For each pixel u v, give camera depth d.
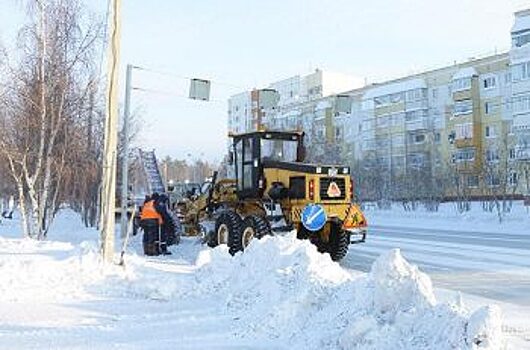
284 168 14.22
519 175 39.38
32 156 17.89
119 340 6.30
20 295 8.65
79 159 19.56
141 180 28.83
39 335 6.46
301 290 7.05
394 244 18.80
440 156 55.88
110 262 10.78
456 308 5.47
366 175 50.34
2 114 17.45
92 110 19.58
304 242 8.93
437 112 57.50
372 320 5.62
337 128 68.12
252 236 13.50
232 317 7.32
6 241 15.45
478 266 13.20
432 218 33.66
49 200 19.28
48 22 17.77
